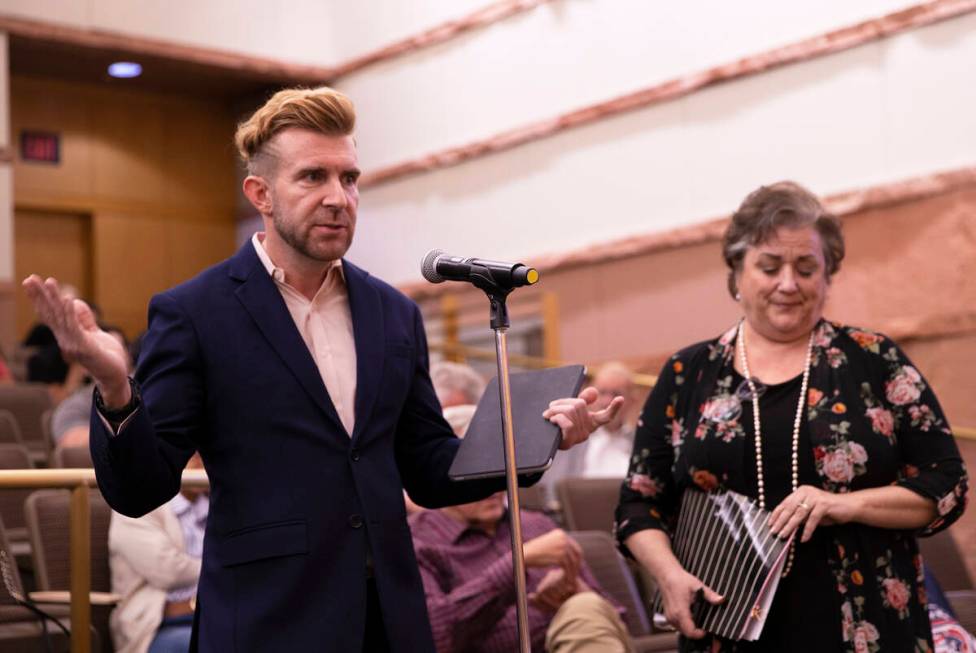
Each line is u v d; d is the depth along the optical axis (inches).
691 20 324.2
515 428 87.4
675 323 328.5
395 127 414.9
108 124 466.3
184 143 482.0
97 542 133.1
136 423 76.5
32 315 450.6
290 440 83.2
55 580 118.8
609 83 346.0
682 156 328.2
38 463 230.4
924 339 277.1
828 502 96.5
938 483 99.0
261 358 84.4
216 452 83.9
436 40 399.2
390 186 416.2
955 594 160.7
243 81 457.7
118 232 466.6
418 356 92.5
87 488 112.6
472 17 386.0
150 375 83.1
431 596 126.6
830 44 292.7
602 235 348.8
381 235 418.9
